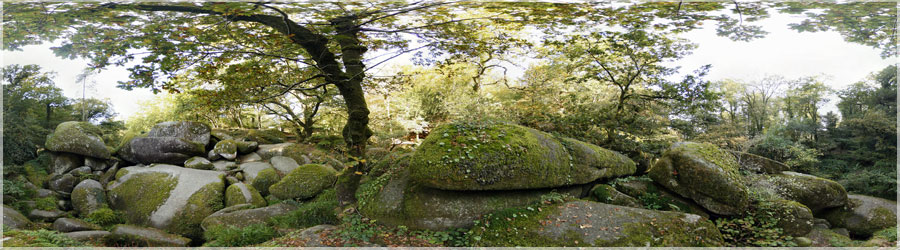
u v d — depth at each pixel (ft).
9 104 28.99
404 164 20.76
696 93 25.49
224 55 16.06
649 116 29.78
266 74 17.93
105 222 22.68
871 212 19.86
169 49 15.21
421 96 58.03
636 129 28.35
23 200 22.59
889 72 36.24
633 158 27.35
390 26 19.48
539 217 16.44
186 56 15.64
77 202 23.89
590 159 20.43
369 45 21.26
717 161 18.66
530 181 17.65
